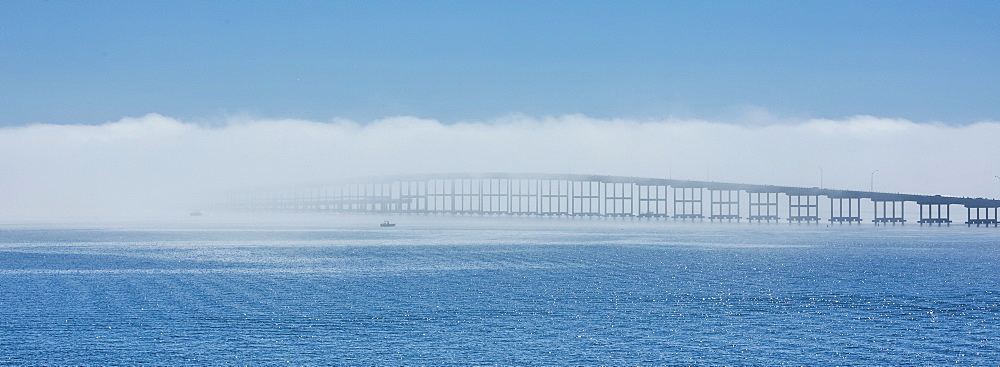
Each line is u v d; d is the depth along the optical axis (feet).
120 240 602.03
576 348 175.32
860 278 312.09
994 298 250.78
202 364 160.97
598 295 257.34
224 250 478.18
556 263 380.37
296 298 248.32
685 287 279.49
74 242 570.87
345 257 419.13
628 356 168.14
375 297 250.78
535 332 192.54
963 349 174.29
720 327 199.11
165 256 426.10
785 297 252.83
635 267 358.23
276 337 185.78
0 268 349.00
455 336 187.32
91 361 162.91
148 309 225.15
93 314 215.72
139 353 169.37
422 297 251.39
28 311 221.25
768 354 169.78
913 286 283.59
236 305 232.73
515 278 306.76
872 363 162.81
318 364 161.27
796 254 450.30
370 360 164.86
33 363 161.48
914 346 177.06
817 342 181.37
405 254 443.32
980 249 501.97
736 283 292.81
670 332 192.75
